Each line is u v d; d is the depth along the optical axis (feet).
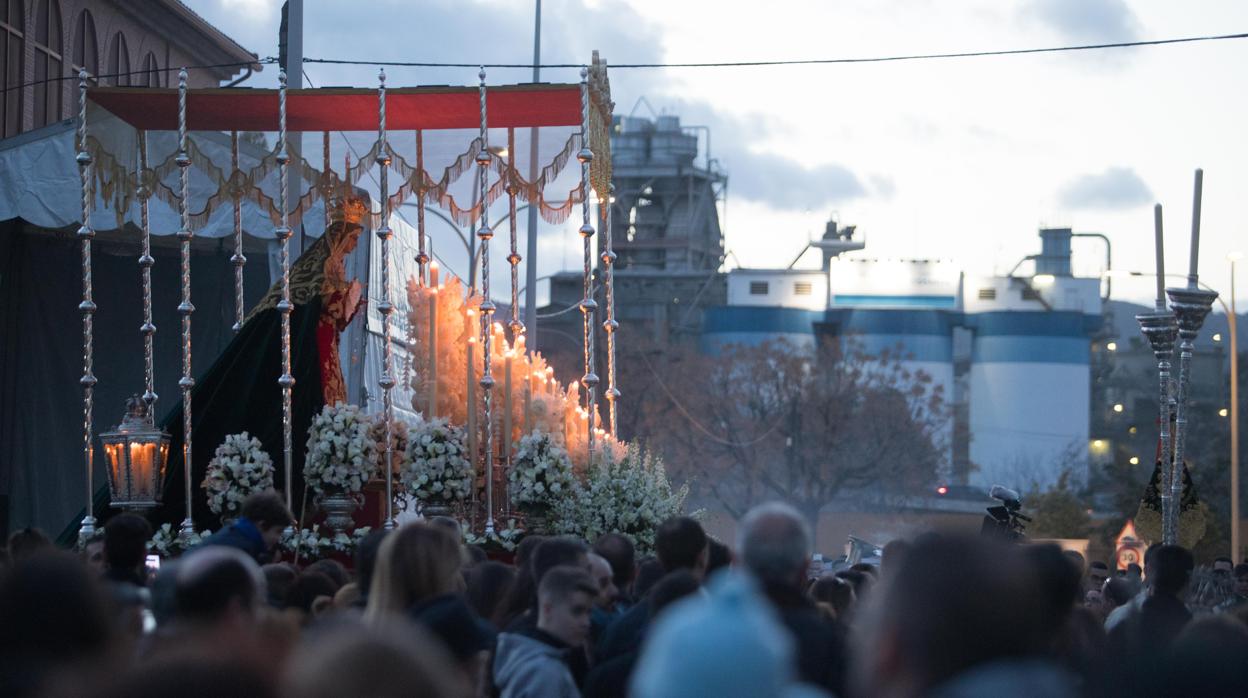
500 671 23.94
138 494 54.95
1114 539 232.73
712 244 376.27
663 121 376.07
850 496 296.51
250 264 84.43
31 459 83.41
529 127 65.26
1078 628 25.76
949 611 11.78
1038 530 270.26
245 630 18.72
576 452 59.16
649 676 11.03
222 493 55.01
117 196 61.21
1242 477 270.46
